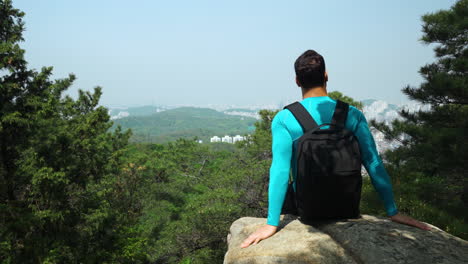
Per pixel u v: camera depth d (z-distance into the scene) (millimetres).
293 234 1571
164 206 20844
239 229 1979
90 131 12422
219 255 15992
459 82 8750
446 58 9781
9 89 10141
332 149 1480
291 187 1877
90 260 11578
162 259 16422
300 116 1607
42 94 11250
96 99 14781
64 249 10969
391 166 9094
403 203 5254
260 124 18297
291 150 1645
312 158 1486
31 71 10938
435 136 8586
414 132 9203
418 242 1355
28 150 11109
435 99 9477
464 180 7828
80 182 11727
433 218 4605
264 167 14266
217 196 13539
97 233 12688
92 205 12789
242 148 17750
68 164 10992
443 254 1275
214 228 14242
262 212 14211
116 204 18547
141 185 21266
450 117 9430
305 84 1710
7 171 10930
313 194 1508
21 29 11477
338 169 1461
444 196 6910
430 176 8547
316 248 1403
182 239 15859
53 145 11094
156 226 19234
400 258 1248
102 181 14312
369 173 1641
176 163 28078
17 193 11688
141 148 39562
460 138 8195
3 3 10742
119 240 13344
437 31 9992
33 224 10180
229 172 16141
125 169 20484
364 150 1613
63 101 14125
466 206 6258
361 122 1634
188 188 24078
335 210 1552
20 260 9898
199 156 28641
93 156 12344
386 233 1435
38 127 10852
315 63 1674
